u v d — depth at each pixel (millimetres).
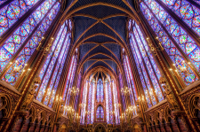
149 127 12680
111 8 17578
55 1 12828
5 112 6328
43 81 10820
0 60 6141
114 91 31734
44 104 10945
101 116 29750
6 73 6547
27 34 8367
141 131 13906
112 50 26172
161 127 10484
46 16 10992
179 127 7758
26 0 8281
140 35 15109
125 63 23344
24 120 7418
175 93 8023
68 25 17922
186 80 7523
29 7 8633
